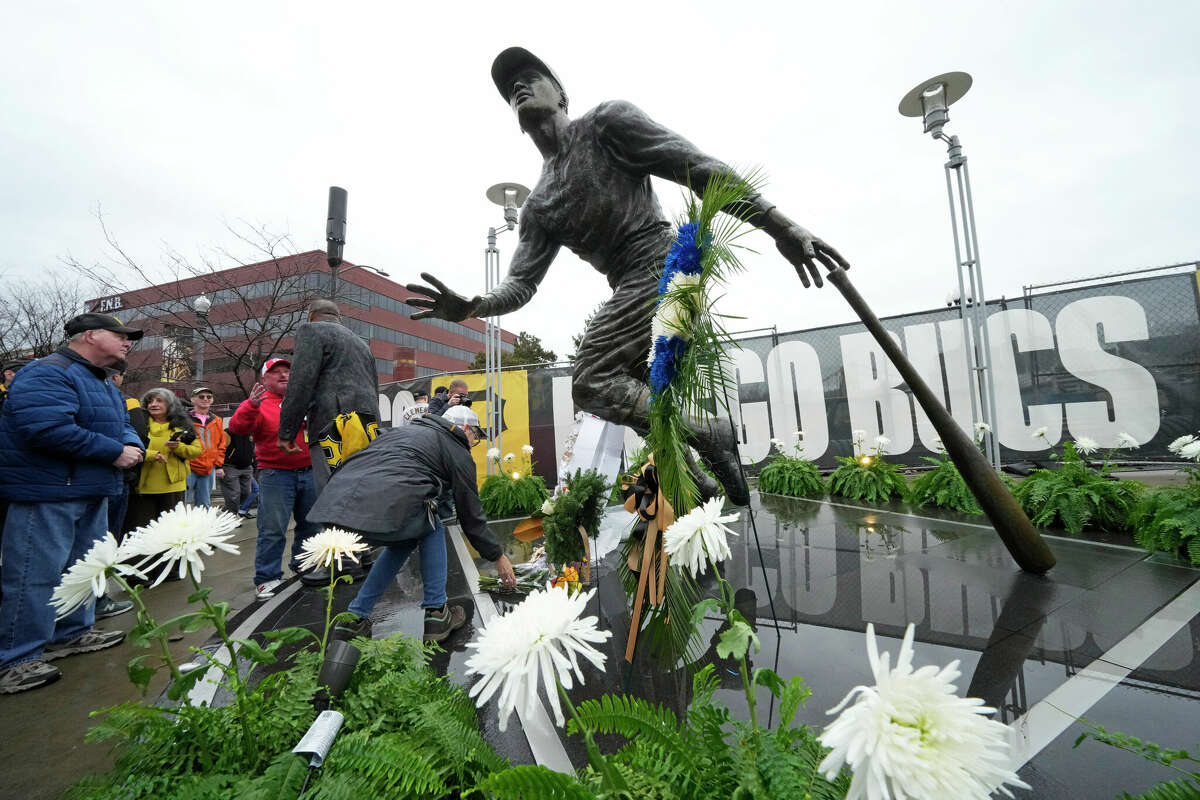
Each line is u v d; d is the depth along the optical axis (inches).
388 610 156.0
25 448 127.3
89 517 147.9
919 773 25.2
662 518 111.5
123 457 143.4
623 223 162.1
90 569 58.6
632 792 49.6
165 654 62.2
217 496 600.4
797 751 50.6
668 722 56.9
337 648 79.3
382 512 108.2
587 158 160.1
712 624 120.7
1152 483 327.0
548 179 170.1
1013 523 143.9
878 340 144.9
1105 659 96.0
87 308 839.7
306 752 60.2
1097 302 393.1
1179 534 158.4
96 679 124.2
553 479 518.6
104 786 60.6
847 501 319.6
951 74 284.0
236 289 671.8
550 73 171.3
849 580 151.9
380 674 82.0
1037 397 409.1
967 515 247.1
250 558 276.5
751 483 473.1
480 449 523.8
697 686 60.9
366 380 195.6
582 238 167.3
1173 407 374.0
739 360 503.8
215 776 57.1
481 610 150.1
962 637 109.1
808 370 483.8
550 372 526.0
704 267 96.3
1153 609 117.5
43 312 799.7
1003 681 90.8
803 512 282.7
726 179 101.7
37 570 126.8
